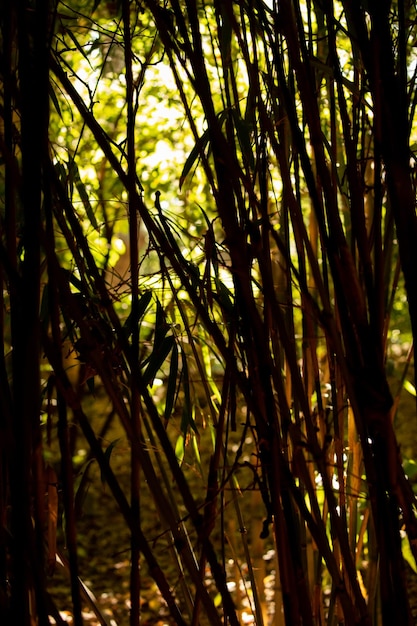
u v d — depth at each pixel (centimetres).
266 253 122
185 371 136
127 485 526
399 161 107
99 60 283
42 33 105
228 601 115
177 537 115
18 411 105
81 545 452
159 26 116
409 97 122
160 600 366
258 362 115
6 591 119
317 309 112
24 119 109
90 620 344
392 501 114
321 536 113
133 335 120
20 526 106
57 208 124
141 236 443
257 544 201
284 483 115
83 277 124
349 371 111
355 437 147
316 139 112
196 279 123
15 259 117
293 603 115
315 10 140
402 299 316
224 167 115
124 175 116
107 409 602
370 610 150
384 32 108
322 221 112
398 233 108
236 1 123
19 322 106
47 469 131
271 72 126
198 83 114
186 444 142
